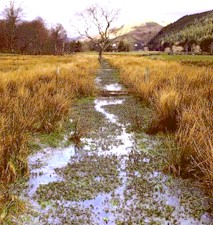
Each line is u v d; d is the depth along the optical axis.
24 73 15.96
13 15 90.88
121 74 23.47
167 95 8.74
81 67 26.02
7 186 5.07
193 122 6.85
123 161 6.39
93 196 4.91
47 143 7.43
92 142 7.65
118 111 11.20
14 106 8.23
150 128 8.28
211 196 4.70
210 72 14.98
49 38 110.12
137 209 4.53
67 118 9.62
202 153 5.41
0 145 5.45
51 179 5.53
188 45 142.38
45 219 4.23
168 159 6.12
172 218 4.31
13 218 4.20
